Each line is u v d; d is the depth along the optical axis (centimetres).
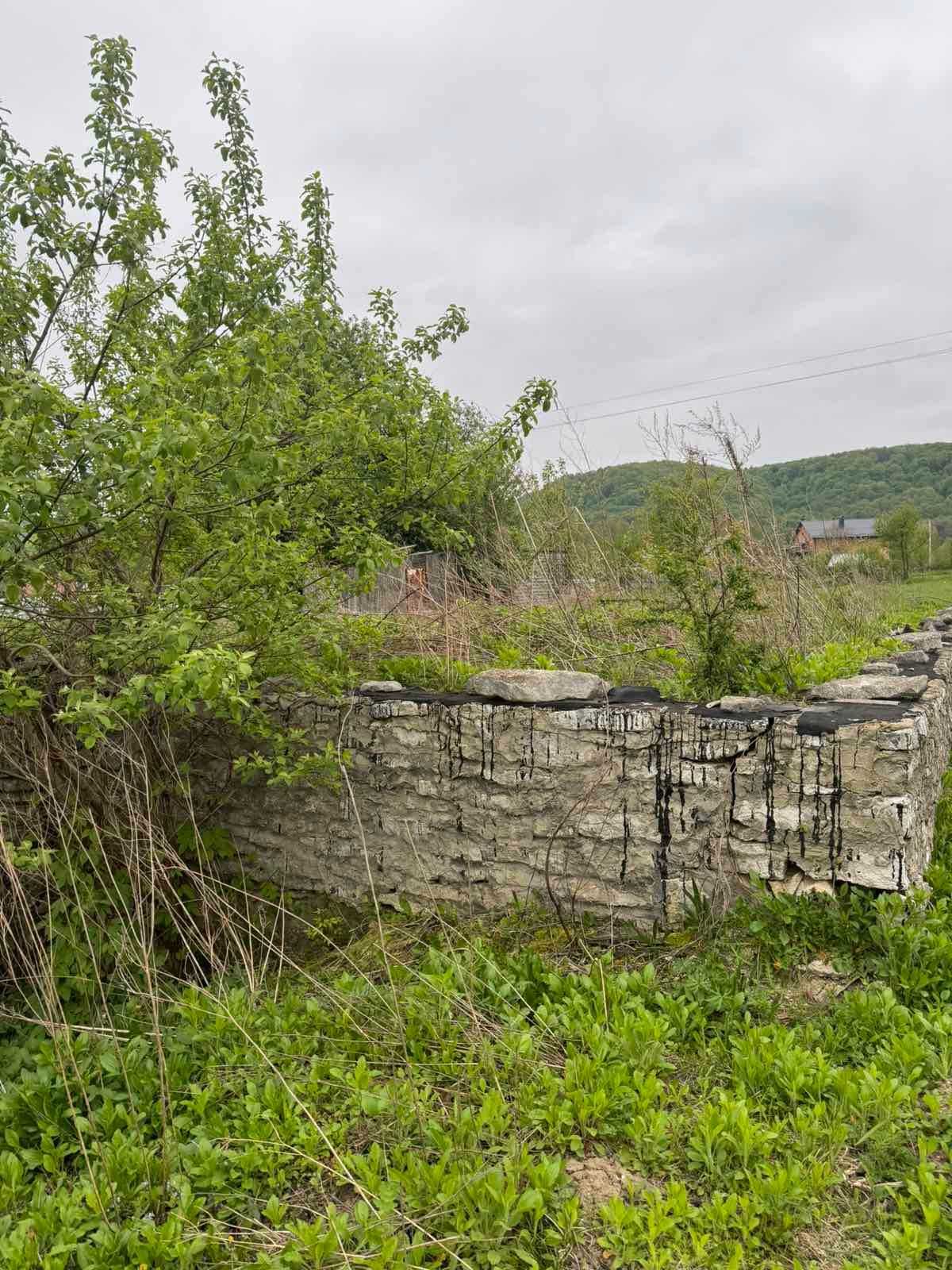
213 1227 238
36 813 406
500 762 420
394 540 625
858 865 345
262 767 433
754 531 655
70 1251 231
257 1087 301
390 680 512
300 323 459
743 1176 236
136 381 349
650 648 578
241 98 532
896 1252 207
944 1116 251
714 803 372
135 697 312
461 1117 262
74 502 317
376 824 462
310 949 453
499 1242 220
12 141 439
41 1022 323
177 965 446
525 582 675
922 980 311
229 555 403
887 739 338
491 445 497
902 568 2497
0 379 329
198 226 504
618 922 392
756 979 331
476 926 415
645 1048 292
